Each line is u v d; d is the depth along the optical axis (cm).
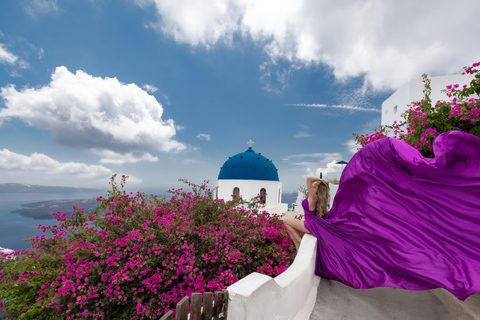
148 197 404
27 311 241
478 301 270
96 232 326
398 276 253
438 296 304
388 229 264
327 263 310
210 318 157
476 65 357
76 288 242
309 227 335
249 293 157
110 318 262
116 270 264
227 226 395
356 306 278
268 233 412
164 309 271
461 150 237
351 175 297
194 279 300
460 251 228
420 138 379
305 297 267
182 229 317
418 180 257
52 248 321
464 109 341
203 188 467
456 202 241
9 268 276
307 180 350
